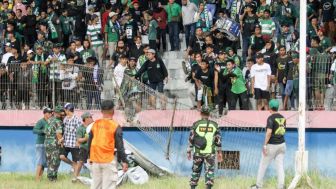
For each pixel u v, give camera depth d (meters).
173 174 71.56
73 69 75.00
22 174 73.31
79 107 74.75
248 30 86.19
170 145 73.25
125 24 91.06
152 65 79.56
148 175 69.62
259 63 76.00
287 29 86.44
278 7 88.88
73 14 96.12
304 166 62.94
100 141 51.81
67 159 68.94
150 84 79.69
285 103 74.56
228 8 90.94
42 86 75.62
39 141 69.38
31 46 95.12
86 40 89.06
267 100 75.88
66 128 69.06
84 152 66.69
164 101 74.69
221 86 76.38
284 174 64.94
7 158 77.19
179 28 92.25
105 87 75.62
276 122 61.94
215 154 62.84
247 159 71.12
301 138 63.31
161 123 73.62
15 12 97.19
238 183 65.88
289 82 73.94
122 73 77.06
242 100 76.06
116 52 87.50
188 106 77.25
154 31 90.00
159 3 95.00
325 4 89.25
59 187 64.75
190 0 90.69
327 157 69.44
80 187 64.62
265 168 62.47
